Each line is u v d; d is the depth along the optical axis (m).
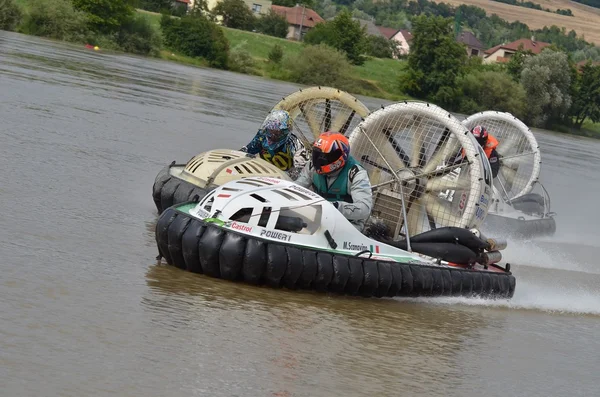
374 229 10.37
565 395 7.53
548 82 95.00
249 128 27.92
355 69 96.88
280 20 128.25
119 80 38.28
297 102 14.37
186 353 6.75
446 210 11.60
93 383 5.87
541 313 10.66
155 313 7.56
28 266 8.18
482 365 8.02
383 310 9.32
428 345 8.33
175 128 23.67
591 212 23.48
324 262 9.18
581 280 13.45
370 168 12.22
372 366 7.33
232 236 8.95
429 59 92.62
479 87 93.31
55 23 69.69
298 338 7.69
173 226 9.15
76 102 24.80
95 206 11.61
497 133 18.42
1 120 17.69
